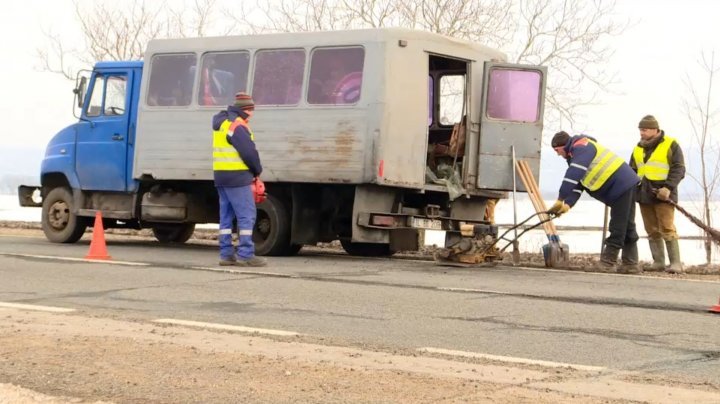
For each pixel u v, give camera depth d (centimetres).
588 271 1561
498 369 727
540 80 1736
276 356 750
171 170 1828
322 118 1666
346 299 1121
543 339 874
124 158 1909
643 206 1622
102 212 1958
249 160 1481
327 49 1673
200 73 1805
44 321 910
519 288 1257
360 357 758
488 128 1719
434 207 1733
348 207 1758
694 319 1005
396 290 1210
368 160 1620
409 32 1645
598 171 1548
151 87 1859
